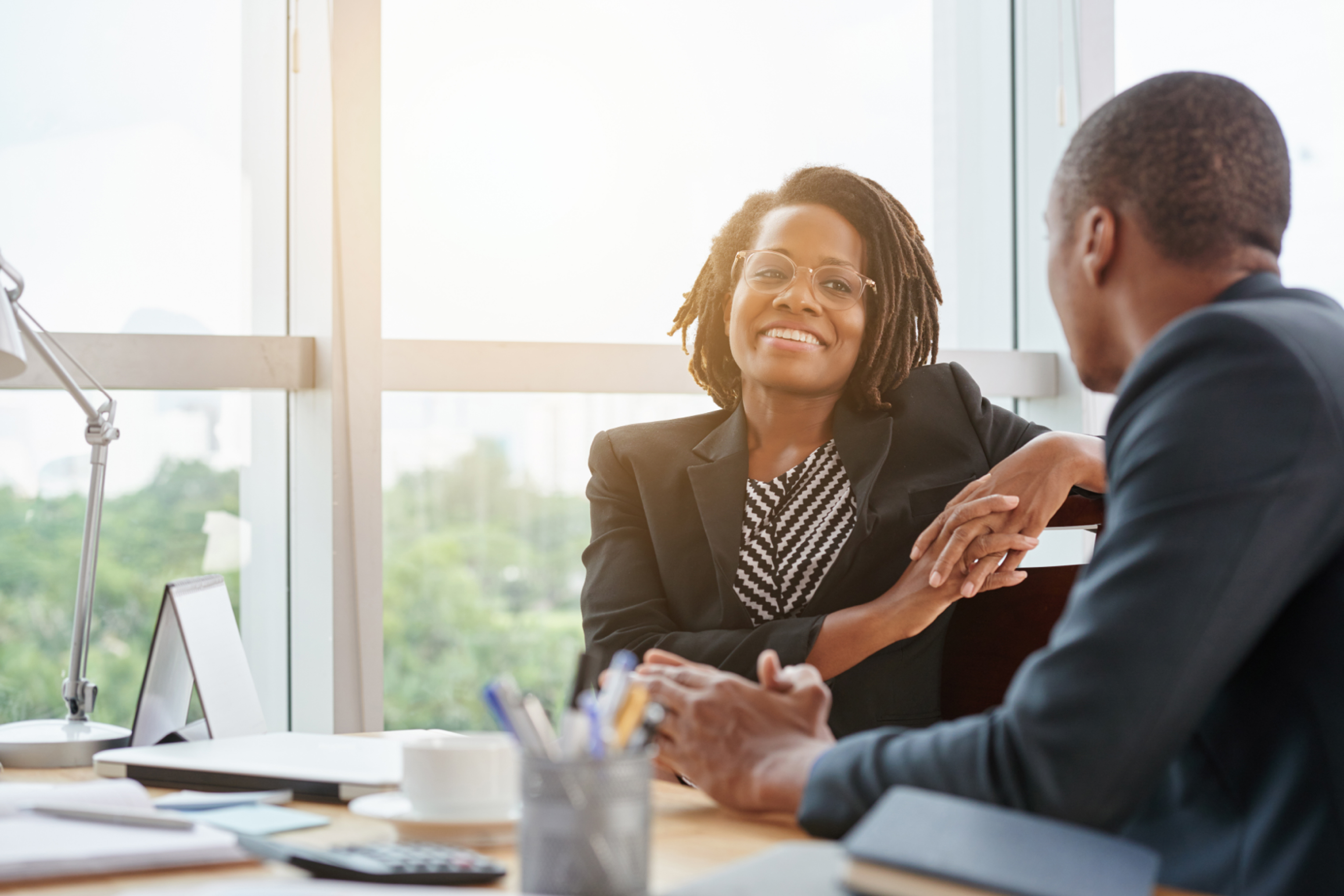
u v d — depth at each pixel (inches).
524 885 25.7
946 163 95.4
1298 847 28.3
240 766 40.1
